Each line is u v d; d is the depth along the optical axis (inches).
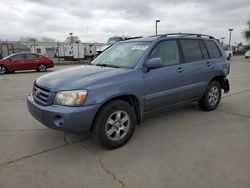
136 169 136.1
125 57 187.3
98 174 132.0
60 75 167.5
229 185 119.8
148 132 189.0
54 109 143.9
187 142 170.2
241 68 774.5
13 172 135.0
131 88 163.8
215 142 169.8
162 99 187.2
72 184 123.5
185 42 212.5
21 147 166.1
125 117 163.9
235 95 324.5
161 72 183.5
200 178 126.0
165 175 129.6
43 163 144.5
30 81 507.8
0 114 244.2
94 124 152.6
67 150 160.7
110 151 158.4
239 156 148.8
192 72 209.2
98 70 171.6
